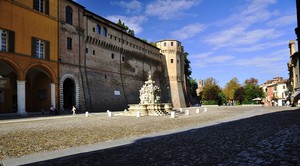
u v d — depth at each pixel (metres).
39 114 38.41
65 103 48.22
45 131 16.19
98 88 53.16
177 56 90.38
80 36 49.34
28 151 9.67
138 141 11.63
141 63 74.44
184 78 95.88
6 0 33.66
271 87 110.50
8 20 33.88
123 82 63.97
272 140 10.75
